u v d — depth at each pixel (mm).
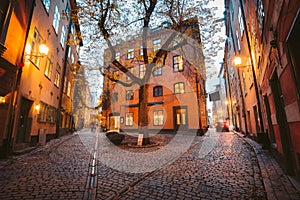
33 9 7988
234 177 3945
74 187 3459
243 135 13648
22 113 8391
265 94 6160
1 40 5707
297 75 2594
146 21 9766
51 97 12469
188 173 4359
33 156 6727
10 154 6629
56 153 7422
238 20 10945
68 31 16328
